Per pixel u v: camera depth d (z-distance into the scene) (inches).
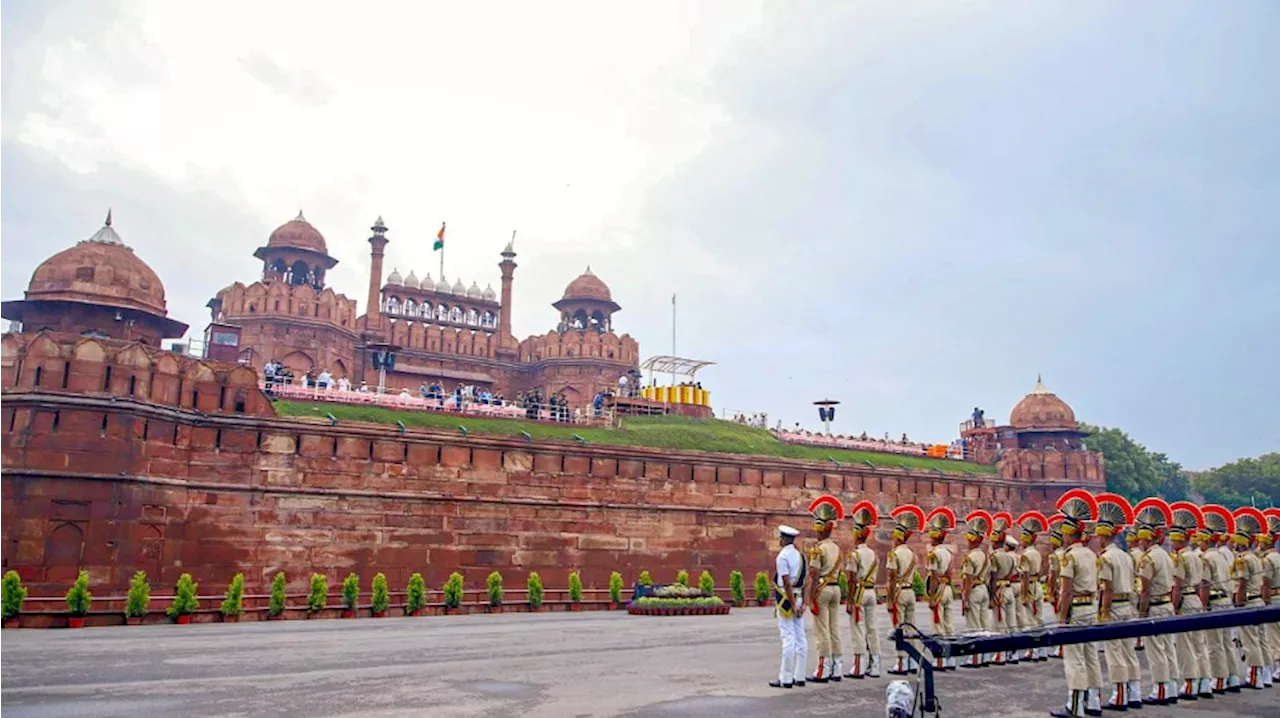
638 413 1588.3
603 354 1940.2
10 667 482.0
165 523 903.7
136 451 880.9
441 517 1069.8
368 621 867.4
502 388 1953.7
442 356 1883.6
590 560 1163.9
